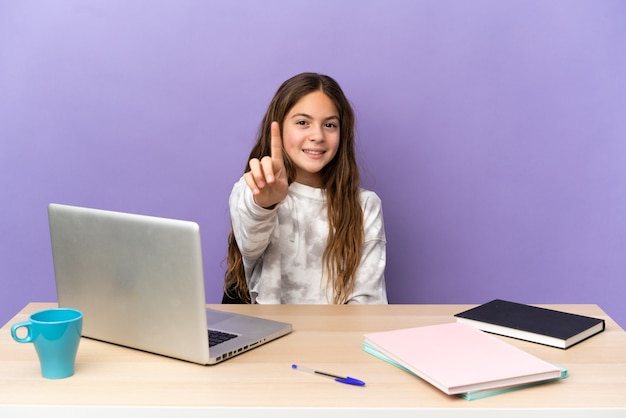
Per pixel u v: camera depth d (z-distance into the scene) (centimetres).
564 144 246
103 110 245
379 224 207
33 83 244
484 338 129
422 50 242
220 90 244
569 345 131
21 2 241
